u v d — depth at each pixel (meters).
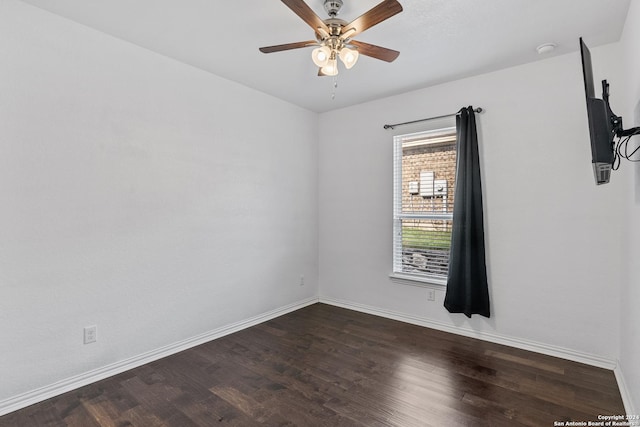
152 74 2.75
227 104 3.34
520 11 2.16
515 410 2.09
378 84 3.44
